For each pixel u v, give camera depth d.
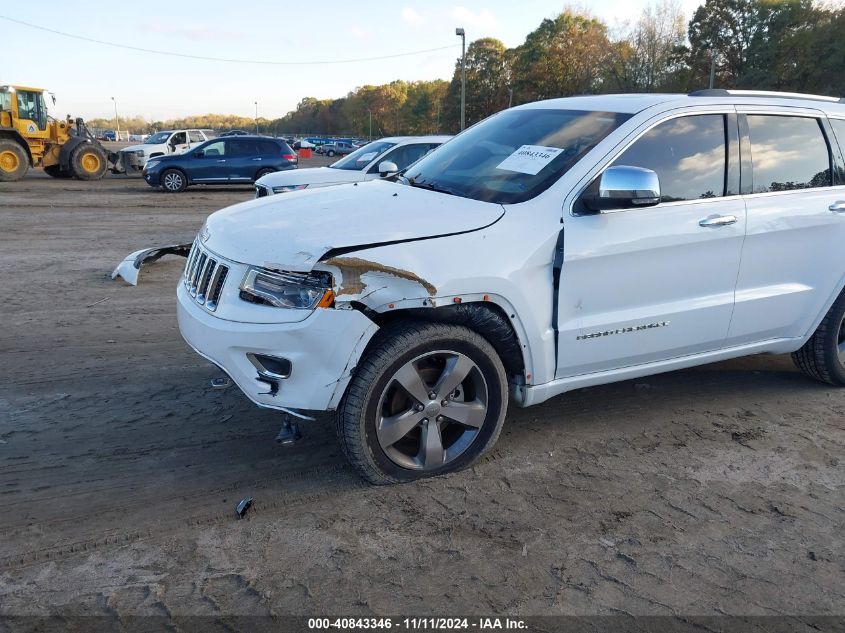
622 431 4.05
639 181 3.29
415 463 3.39
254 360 3.09
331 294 2.95
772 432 4.08
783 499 3.35
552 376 3.60
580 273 3.48
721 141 3.96
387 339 3.13
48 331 5.79
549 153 3.74
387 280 3.01
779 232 4.07
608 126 3.75
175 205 16.66
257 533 2.98
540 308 3.40
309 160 46.91
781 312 4.24
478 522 3.09
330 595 2.60
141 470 3.47
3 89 21.30
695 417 4.27
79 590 2.59
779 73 51.66
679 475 3.55
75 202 16.53
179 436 3.86
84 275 8.12
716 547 2.96
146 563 2.76
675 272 3.77
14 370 4.82
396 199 3.61
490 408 3.47
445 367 3.31
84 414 4.11
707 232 3.79
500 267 3.22
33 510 3.09
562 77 74.50
